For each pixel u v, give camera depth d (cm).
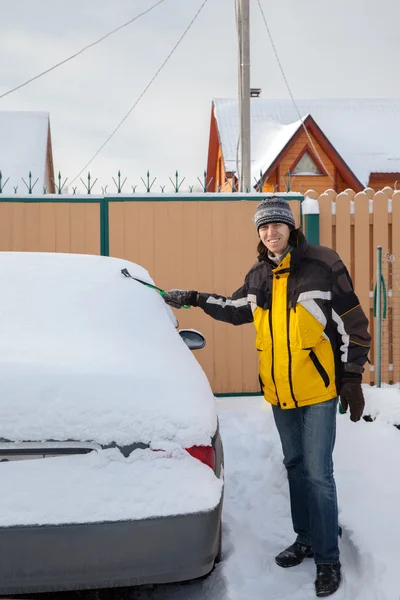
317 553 284
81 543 214
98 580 216
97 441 223
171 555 219
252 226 625
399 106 2453
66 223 616
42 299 315
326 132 2292
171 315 375
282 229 286
